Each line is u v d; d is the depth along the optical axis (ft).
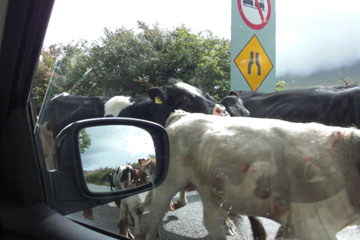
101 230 2.06
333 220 1.77
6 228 1.99
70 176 2.06
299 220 1.81
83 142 2.23
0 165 2.04
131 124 2.19
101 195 2.08
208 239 1.94
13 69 1.91
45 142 2.22
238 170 2.00
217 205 2.03
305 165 1.84
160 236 2.02
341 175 1.79
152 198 2.11
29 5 1.78
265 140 1.99
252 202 1.95
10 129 2.02
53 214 1.99
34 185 2.03
